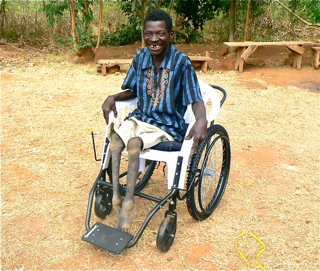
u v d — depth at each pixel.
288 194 3.81
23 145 4.57
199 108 2.99
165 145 3.03
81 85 6.79
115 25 10.62
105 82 7.03
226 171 3.64
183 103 3.10
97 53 9.12
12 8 10.15
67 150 4.51
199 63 7.95
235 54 8.40
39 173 4.02
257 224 3.36
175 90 3.10
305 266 2.91
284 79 7.58
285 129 5.29
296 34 11.12
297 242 3.15
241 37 10.45
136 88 3.29
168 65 3.05
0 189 3.72
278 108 6.04
